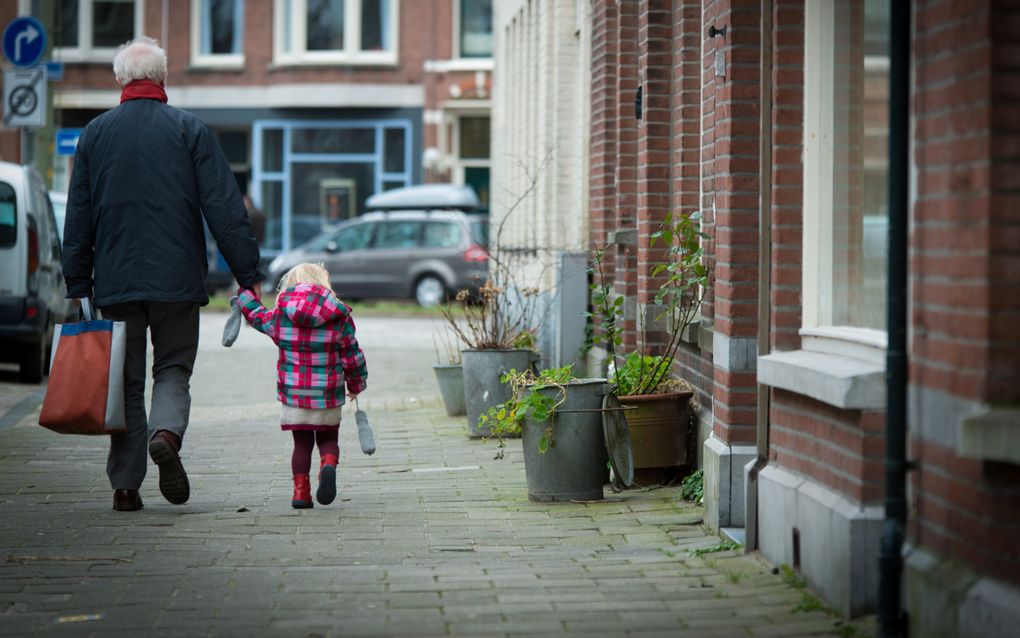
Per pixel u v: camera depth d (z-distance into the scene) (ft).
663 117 49.78
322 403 39.22
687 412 43.75
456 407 60.90
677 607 27.50
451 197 152.46
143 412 39.06
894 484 24.30
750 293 35.53
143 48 39.22
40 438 53.67
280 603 28.09
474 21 180.65
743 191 35.55
